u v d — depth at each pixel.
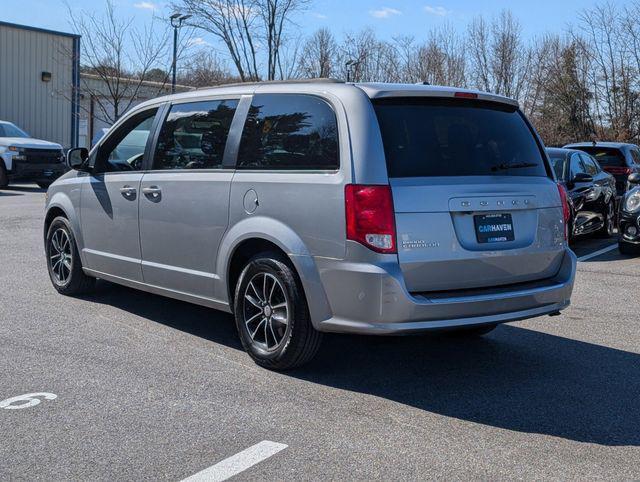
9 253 9.55
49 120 28.17
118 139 6.47
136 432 3.99
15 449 3.76
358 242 4.40
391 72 27.55
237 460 3.67
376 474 3.55
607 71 29.53
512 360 5.52
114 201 6.29
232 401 4.49
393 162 4.50
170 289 5.82
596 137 29.59
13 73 27.05
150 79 27.36
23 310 6.61
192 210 5.49
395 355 5.59
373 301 4.37
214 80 26.95
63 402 4.41
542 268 5.04
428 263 4.46
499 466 3.68
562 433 4.12
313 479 3.48
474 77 29.75
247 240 5.09
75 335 5.85
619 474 3.62
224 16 21.98
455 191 4.58
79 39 28.22
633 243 10.67
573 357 5.62
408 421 4.25
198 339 5.82
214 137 5.49
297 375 5.02
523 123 5.30
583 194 11.76
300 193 4.71
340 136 4.60
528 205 4.91
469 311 4.54
